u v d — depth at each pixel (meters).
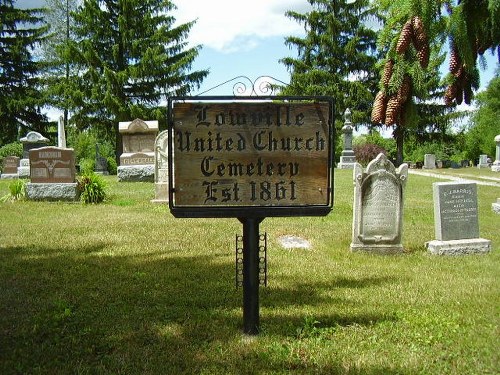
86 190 14.63
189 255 7.82
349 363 3.87
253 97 4.04
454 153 51.75
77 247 8.38
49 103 40.16
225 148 4.07
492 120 47.16
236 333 4.48
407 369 3.76
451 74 3.16
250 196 4.11
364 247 8.30
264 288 5.96
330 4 43.66
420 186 20.56
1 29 39.62
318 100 4.10
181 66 36.84
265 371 3.77
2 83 40.34
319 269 6.96
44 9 41.75
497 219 12.05
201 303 5.40
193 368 3.83
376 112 3.09
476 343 4.21
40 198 15.00
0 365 3.88
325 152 4.13
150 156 23.61
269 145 4.09
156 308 5.21
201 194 4.08
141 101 37.72
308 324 4.64
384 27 3.09
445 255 8.09
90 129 37.34
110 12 37.03
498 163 31.77
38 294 5.73
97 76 34.31
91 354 4.12
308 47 43.72
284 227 10.50
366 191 8.26
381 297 5.59
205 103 4.05
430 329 4.59
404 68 2.97
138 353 4.09
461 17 2.92
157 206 13.88
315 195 4.14
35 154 15.14
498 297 5.56
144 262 7.33
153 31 37.50
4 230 9.96
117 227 10.33
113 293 5.73
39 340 4.40
